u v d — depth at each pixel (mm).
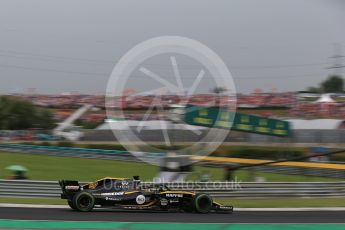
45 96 179750
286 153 82625
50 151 82625
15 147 84875
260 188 40625
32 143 97125
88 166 66938
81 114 158375
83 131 116000
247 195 40125
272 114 149250
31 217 24938
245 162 69750
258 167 69312
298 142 104938
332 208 34844
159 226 22688
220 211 30031
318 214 30266
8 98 154750
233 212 30469
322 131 105688
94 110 162750
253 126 82000
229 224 24000
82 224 22812
